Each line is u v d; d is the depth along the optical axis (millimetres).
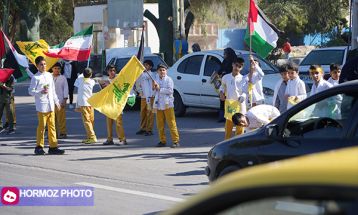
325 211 3680
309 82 26812
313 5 64375
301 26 67625
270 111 14695
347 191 3535
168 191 15094
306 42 69812
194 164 18688
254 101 19078
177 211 4148
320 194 3631
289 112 11359
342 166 3729
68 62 34750
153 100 22109
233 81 18875
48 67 24422
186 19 50219
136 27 44000
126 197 14469
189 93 29438
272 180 3799
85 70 22953
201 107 29250
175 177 16797
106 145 22719
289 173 3785
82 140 24078
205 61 28891
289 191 3725
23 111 35062
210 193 4027
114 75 23406
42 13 69438
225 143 12375
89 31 24484
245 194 3861
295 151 10930
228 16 65938
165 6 46250
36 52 24359
